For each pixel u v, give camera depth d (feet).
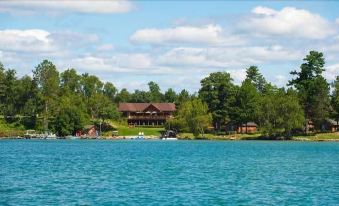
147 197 152.97
